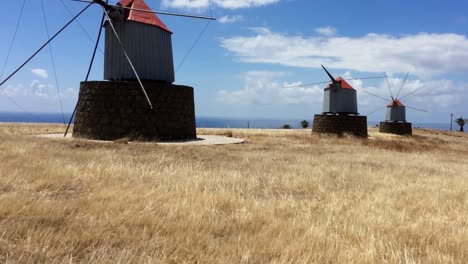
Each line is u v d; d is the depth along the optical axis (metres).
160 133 21.78
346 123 42.28
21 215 5.48
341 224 6.37
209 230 5.55
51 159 10.65
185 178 9.51
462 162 20.25
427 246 5.41
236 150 18.36
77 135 22.22
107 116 21.41
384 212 7.29
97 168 9.64
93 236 4.88
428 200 8.66
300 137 32.28
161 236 5.14
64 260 4.15
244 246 4.95
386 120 61.53
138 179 9.06
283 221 6.13
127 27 22.34
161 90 21.97
